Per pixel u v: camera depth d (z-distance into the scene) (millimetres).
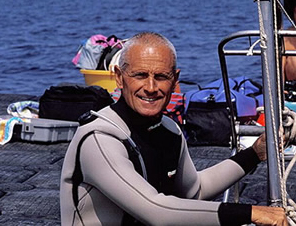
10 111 7852
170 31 27016
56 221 4969
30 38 24516
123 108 3107
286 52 3451
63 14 39375
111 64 8562
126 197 2891
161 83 3027
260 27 3043
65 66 17125
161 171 3152
